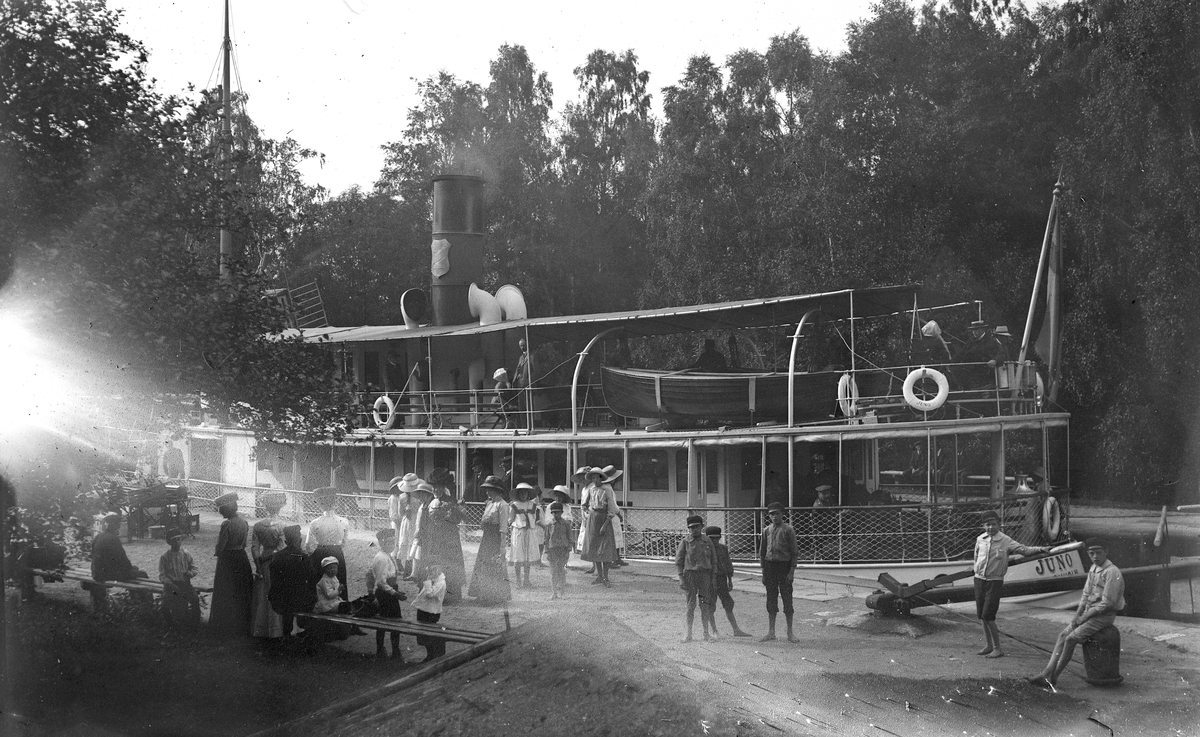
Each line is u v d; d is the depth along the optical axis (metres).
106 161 14.07
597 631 8.65
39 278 12.98
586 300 51.69
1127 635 16.09
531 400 25.27
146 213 14.07
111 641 14.92
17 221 13.47
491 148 49.91
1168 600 17.84
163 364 13.71
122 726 11.38
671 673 7.81
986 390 21.94
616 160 52.31
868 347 35.16
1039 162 40.12
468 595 18.17
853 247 38.75
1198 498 34.09
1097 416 37.81
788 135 44.22
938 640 15.32
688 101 44.38
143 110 14.74
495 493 17.98
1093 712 11.39
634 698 7.38
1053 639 15.41
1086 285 36.03
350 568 21.73
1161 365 33.41
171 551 15.80
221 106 15.67
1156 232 33.12
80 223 13.58
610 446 23.27
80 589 19.05
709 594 14.83
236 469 32.50
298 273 48.06
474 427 26.19
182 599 15.65
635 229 51.44
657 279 48.03
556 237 50.34
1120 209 35.25
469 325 28.09
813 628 15.98
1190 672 13.43
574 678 7.81
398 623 13.58
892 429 20.23
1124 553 25.00
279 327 15.38
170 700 12.12
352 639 15.63
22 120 13.86
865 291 21.66
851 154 39.62
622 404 23.72
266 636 14.84
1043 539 21.31
